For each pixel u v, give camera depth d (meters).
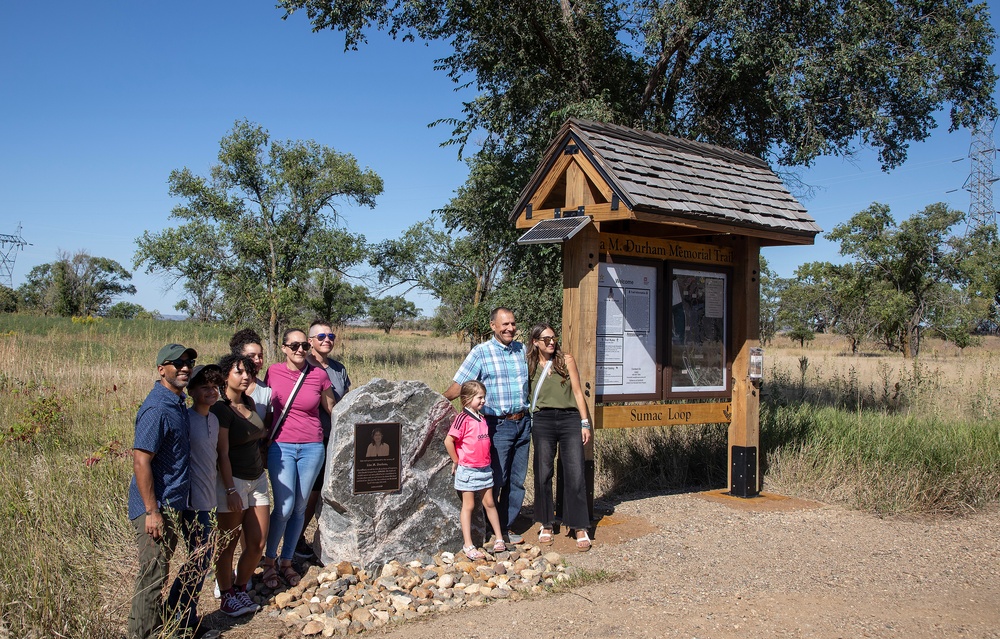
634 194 6.26
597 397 6.73
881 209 43.06
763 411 9.83
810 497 7.74
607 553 5.86
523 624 4.45
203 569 4.42
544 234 6.24
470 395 5.64
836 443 8.53
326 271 24.16
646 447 8.88
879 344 46.25
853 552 5.93
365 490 5.45
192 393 4.38
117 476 7.08
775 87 13.12
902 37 13.42
